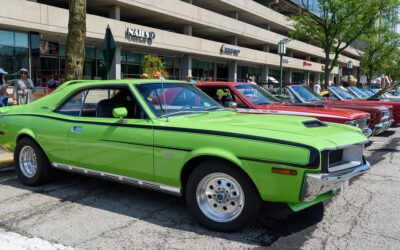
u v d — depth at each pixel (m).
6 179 5.18
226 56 34.09
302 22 25.16
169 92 4.05
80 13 7.23
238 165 3.02
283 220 3.55
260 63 40.53
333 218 3.60
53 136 4.35
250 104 6.51
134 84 3.88
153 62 10.40
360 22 22.69
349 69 27.75
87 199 4.25
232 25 34.81
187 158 3.26
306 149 2.83
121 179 3.83
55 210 3.87
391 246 2.96
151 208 3.93
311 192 2.83
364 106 8.15
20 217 3.66
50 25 19.14
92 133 3.97
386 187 4.72
